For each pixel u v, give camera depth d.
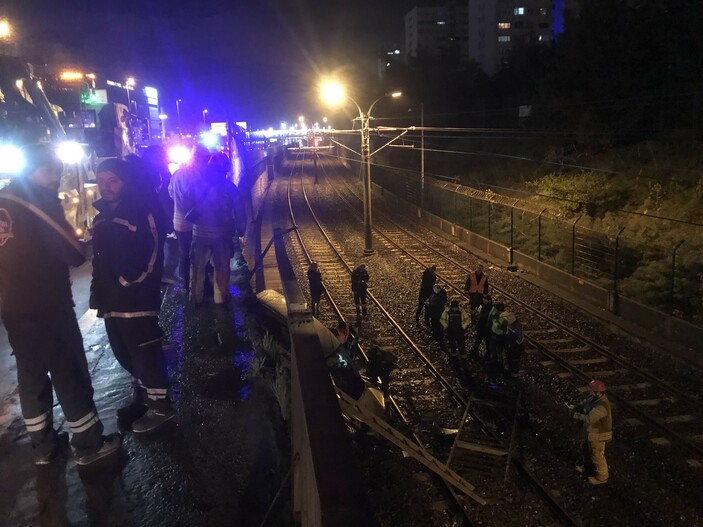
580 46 38.06
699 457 10.22
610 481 9.41
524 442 10.57
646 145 30.53
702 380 13.73
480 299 17.98
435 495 8.51
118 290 5.91
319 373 5.16
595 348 15.97
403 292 22.53
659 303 18.72
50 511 5.00
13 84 15.14
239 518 5.09
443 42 133.00
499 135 52.81
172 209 11.58
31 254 5.02
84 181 17.73
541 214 28.20
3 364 8.53
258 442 6.28
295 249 32.72
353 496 3.45
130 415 6.68
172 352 8.94
